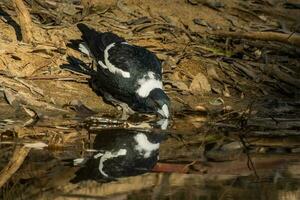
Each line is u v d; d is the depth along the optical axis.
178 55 12.48
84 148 8.90
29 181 7.59
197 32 13.41
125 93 10.87
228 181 7.87
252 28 14.15
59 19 12.58
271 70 12.63
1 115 10.03
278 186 7.70
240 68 12.55
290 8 15.55
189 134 10.00
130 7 13.57
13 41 11.55
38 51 11.52
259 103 11.70
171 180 7.83
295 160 8.86
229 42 13.31
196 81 11.82
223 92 11.91
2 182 7.53
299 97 12.15
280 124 10.72
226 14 14.46
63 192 7.27
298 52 13.42
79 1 13.33
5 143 8.91
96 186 7.51
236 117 10.90
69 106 10.55
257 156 9.00
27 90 10.70
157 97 10.67
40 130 9.56
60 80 11.13
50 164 8.19
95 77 11.22
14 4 11.44
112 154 8.75
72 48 11.87
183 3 14.34
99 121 10.23
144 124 10.38
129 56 11.02
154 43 12.71
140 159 8.59
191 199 7.15
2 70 10.97
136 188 7.50
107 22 12.95
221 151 9.21
